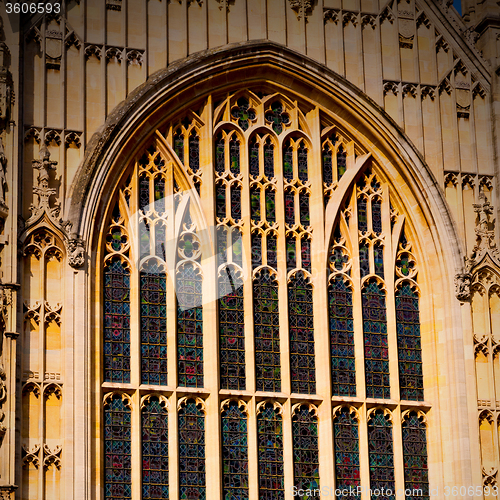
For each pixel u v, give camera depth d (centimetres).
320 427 5953
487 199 6431
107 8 6088
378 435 6047
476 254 6297
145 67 6069
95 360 5675
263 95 6325
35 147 5803
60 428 5503
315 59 6328
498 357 6225
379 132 6325
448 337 6169
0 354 5428
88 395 5566
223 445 5819
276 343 6016
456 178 6425
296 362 6025
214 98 6216
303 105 6347
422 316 6250
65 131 5859
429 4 6588
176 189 6075
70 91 5928
